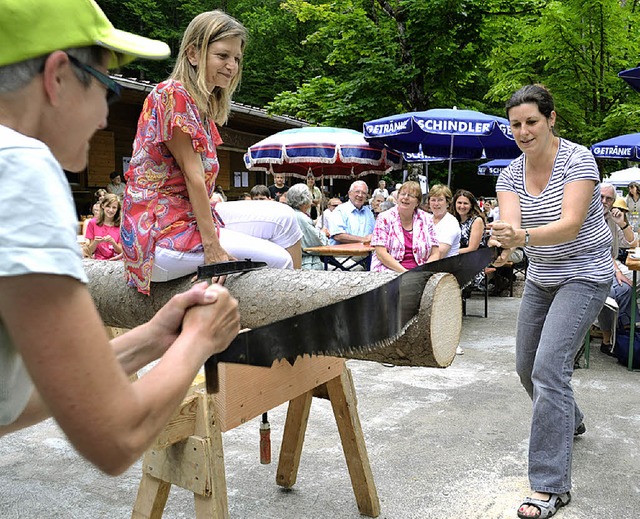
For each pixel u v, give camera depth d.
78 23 0.98
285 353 1.25
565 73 10.98
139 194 2.11
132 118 12.24
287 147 8.35
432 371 4.79
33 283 0.83
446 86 11.27
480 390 4.31
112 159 11.93
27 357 0.86
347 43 11.84
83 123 1.03
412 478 2.96
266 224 2.96
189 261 2.11
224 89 2.21
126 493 2.88
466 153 9.23
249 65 22.58
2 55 0.92
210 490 1.96
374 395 4.20
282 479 2.85
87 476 3.05
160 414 0.98
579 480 2.92
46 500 2.80
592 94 11.03
